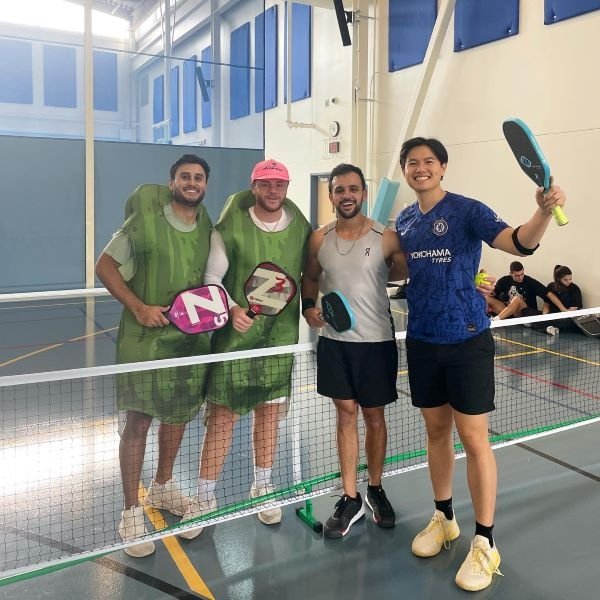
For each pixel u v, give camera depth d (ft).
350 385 9.16
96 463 11.76
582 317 24.18
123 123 35.04
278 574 8.44
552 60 26.66
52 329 24.91
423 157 8.11
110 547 8.30
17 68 32.42
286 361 9.61
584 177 25.79
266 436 9.80
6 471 11.35
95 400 15.43
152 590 8.05
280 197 8.81
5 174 31.71
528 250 7.36
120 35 49.37
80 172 33.14
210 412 9.52
